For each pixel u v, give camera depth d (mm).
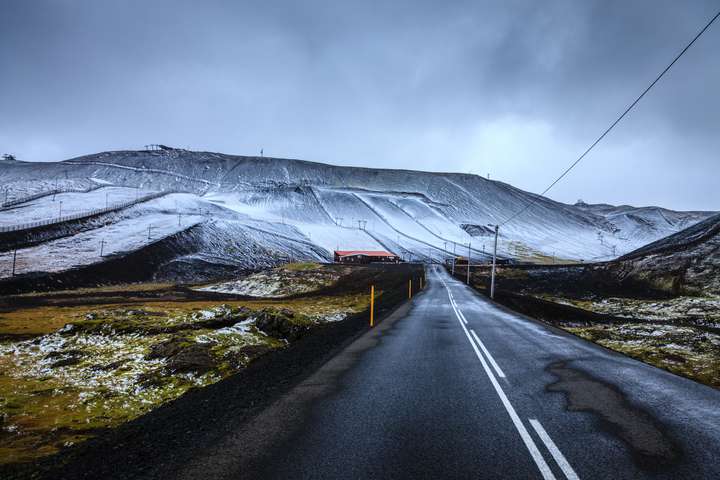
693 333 34938
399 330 17594
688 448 5273
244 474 4574
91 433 11250
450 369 10016
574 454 5070
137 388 15383
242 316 27984
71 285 101875
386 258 145625
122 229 161125
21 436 11055
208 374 16297
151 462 5047
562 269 113062
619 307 70812
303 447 5293
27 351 24266
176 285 110438
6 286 91250
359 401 7324
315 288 82438
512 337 15719
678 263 99250
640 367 10406
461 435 5684
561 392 7938
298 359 11742
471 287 58844
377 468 4684
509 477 4477
